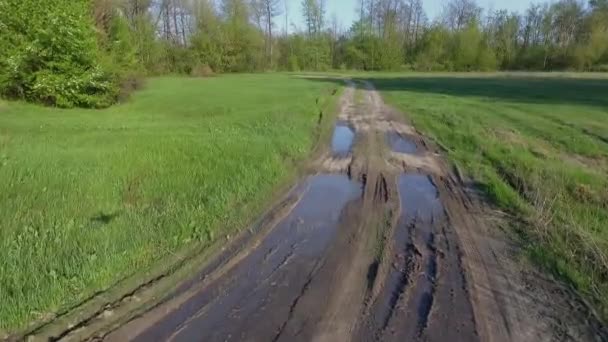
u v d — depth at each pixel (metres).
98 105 19.70
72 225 5.43
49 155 8.77
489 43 69.38
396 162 9.79
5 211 5.76
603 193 7.10
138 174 7.74
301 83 38.28
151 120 15.65
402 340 3.52
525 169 8.70
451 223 6.09
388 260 4.94
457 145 11.53
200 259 4.90
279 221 6.15
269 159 9.10
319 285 4.38
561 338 3.54
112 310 3.89
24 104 18.33
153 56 52.00
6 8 17.28
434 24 72.25
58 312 3.83
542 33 68.94
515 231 5.75
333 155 10.41
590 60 61.56
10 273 4.23
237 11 60.88
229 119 15.35
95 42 19.62
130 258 4.76
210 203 6.43
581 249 5.08
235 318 3.81
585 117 15.80
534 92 27.80
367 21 73.00
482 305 4.01
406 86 34.69
